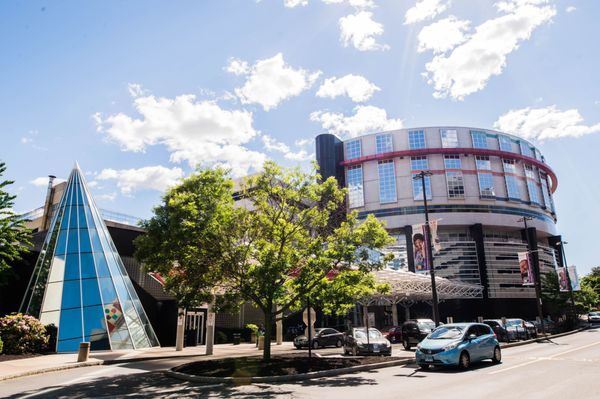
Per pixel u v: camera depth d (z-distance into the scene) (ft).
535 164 300.81
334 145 298.97
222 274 55.52
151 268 55.42
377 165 281.33
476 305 241.55
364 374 48.67
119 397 35.68
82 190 107.34
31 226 179.11
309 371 47.75
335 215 64.44
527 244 255.09
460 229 266.16
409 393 34.45
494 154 277.03
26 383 45.55
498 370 48.49
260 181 57.93
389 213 268.41
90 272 92.53
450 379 42.39
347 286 56.59
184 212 51.62
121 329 88.74
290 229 59.06
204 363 54.90
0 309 96.89
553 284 206.18
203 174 54.75
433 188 266.36
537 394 32.83
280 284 57.11
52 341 79.71
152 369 57.67
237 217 55.67
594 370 46.83
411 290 153.69
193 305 55.77
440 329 55.98
